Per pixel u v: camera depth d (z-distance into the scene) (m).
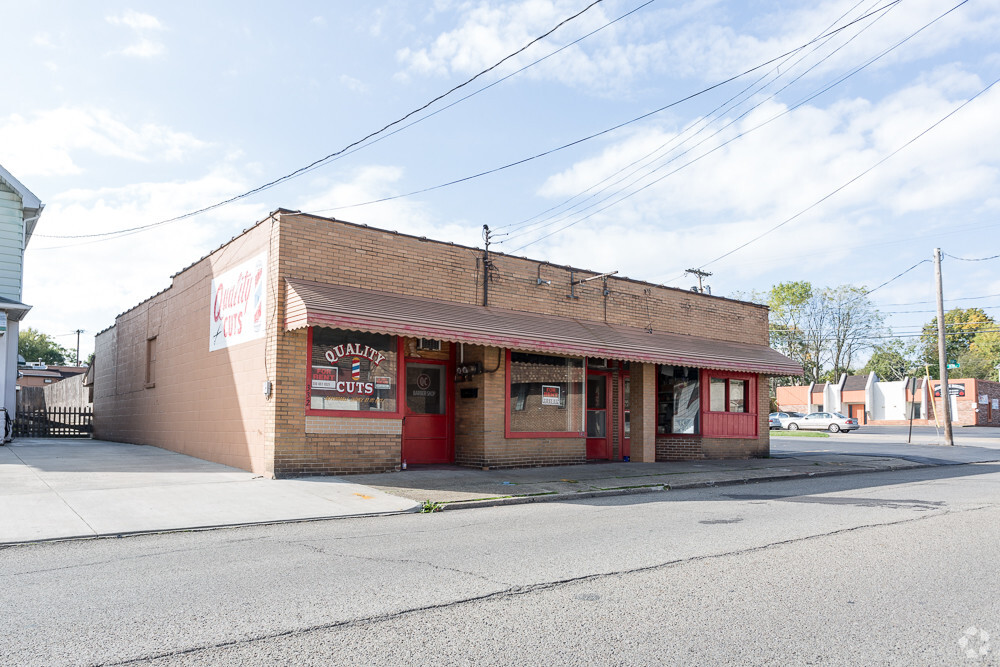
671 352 17.73
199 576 6.16
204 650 4.29
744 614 5.07
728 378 20.20
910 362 76.25
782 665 4.12
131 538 8.03
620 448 18.34
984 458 21.77
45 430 25.55
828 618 4.99
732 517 9.52
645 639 4.54
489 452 15.05
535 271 16.59
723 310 21.00
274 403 12.55
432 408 15.68
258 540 7.93
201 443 15.99
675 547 7.42
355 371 13.53
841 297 60.50
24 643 4.40
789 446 27.06
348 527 8.85
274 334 12.72
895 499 11.44
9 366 20.23
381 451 13.77
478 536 8.13
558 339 15.30
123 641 4.45
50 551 7.29
